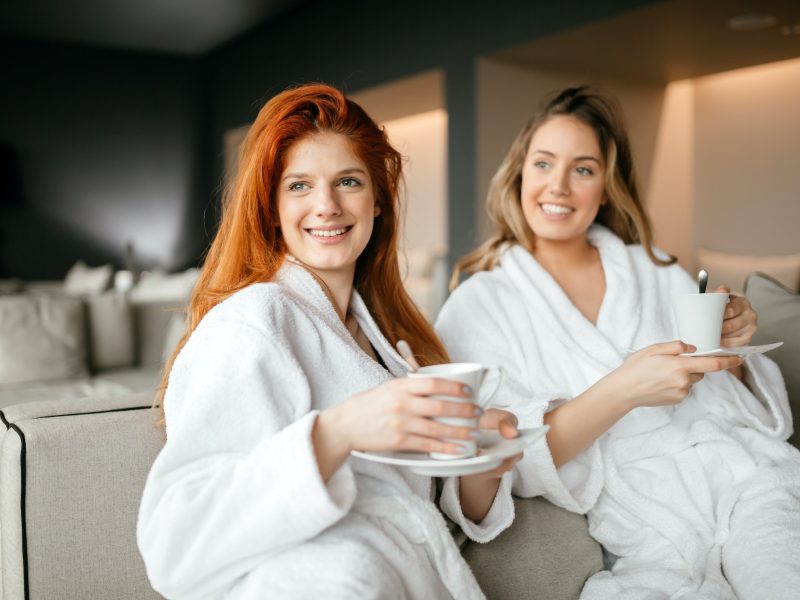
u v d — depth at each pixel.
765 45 5.30
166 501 0.87
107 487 1.03
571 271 1.47
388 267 1.27
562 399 1.23
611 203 1.54
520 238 1.49
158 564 0.86
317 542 0.88
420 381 0.79
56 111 8.44
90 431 1.03
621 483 1.22
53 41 8.37
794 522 1.14
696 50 5.40
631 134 6.37
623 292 1.43
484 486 1.11
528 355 1.33
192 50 8.65
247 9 7.14
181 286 5.10
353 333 1.20
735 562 1.15
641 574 1.14
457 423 0.80
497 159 5.53
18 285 7.46
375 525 0.94
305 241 1.10
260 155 1.07
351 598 0.84
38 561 0.98
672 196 6.69
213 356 0.93
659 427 1.28
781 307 1.59
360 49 6.41
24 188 8.36
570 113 1.45
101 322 3.29
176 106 8.90
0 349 2.96
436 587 0.96
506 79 5.55
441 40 5.66
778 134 6.14
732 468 1.26
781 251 6.18
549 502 1.22
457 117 5.57
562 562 1.18
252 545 0.84
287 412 0.94
